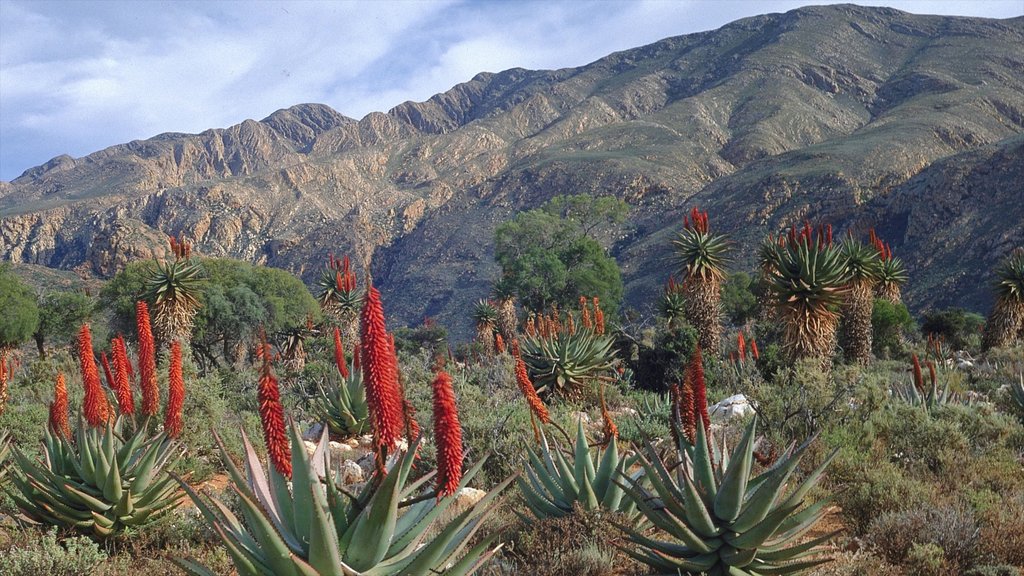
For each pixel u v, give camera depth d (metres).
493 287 62.84
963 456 11.27
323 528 4.22
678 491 6.58
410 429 4.86
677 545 6.71
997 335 32.44
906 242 140.62
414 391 15.17
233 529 4.84
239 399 19.31
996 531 8.13
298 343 41.38
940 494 9.66
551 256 62.31
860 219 156.62
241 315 49.91
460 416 11.93
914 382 16.53
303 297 61.12
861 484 9.47
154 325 32.03
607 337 24.41
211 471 10.53
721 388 21.77
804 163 191.75
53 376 22.50
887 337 38.16
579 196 75.75
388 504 4.36
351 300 43.34
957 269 118.31
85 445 8.06
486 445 10.70
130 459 8.25
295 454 4.59
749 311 57.75
